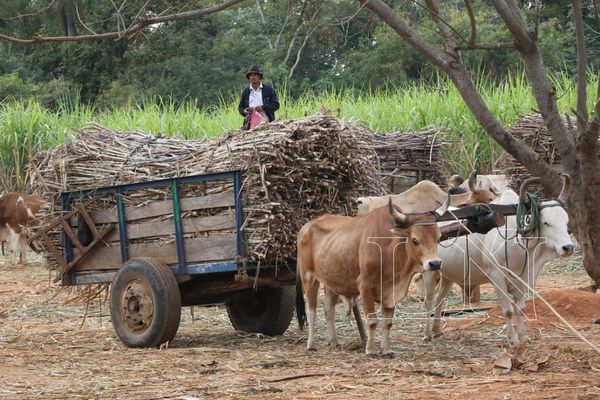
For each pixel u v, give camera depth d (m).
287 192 12.02
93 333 13.91
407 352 11.50
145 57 37.75
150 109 28.77
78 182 13.33
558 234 11.09
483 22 34.16
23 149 27.12
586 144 11.28
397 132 20.06
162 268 12.29
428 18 30.80
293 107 27.36
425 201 13.87
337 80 35.69
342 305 16.16
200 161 12.24
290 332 13.82
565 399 8.31
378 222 10.91
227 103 36.94
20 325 14.94
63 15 38.22
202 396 8.79
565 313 13.56
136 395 8.91
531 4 33.53
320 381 9.41
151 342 12.23
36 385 9.55
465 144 23.42
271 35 33.38
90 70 39.91
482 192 13.31
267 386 9.16
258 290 13.33
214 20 38.94
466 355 11.12
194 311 16.31
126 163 12.97
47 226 13.51
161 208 12.59
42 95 39.34
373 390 8.88
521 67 33.62
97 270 13.40
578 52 11.41
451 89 24.95
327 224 11.62
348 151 12.43
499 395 8.53
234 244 11.94
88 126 14.06
